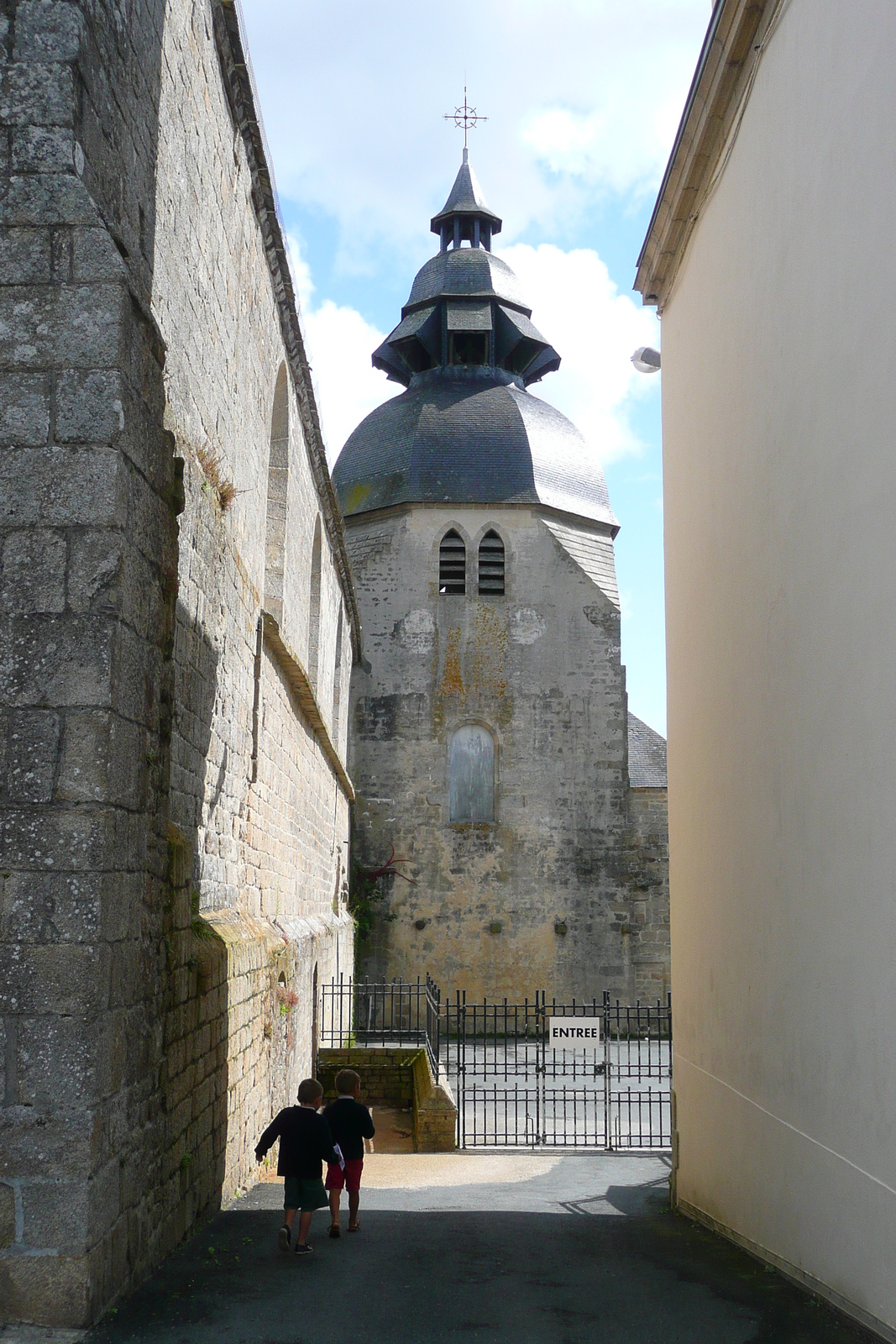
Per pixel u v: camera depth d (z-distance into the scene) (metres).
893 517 5.52
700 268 9.89
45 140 5.55
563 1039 15.74
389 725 30.52
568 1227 8.64
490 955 29.44
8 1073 4.96
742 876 8.22
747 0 7.75
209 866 9.16
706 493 9.55
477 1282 6.32
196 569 8.32
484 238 38.75
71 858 5.10
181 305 7.96
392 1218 8.66
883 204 5.70
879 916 5.61
